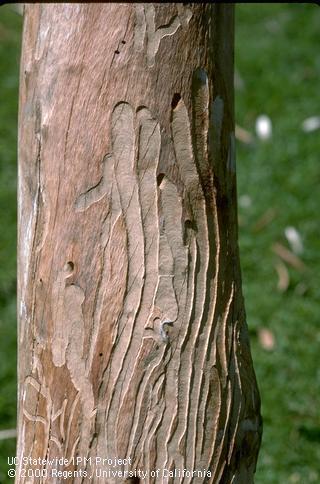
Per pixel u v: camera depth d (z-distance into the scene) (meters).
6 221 2.58
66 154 1.49
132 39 1.47
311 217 2.60
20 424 1.57
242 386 1.54
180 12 1.48
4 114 2.89
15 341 2.27
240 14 3.30
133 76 1.47
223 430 1.53
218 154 1.51
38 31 1.50
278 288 2.41
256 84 3.04
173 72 1.48
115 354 1.50
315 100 2.98
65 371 1.51
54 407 1.52
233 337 1.54
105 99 1.48
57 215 1.50
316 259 2.49
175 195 1.49
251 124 2.91
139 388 1.50
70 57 1.48
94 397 1.50
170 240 1.50
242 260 2.48
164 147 1.49
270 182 2.70
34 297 1.53
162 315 1.50
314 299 2.38
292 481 2.03
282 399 2.16
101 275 1.49
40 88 1.50
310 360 2.23
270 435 2.10
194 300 1.51
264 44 3.19
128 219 1.49
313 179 2.71
